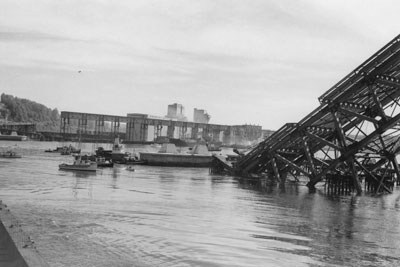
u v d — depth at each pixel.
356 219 40.56
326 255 26.86
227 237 30.61
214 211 42.25
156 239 29.00
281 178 78.94
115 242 27.78
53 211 38.47
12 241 14.73
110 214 37.91
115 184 65.94
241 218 38.78
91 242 27.52
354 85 58.25
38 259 13.37
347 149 61.66
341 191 64.19
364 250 28.53
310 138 67.81
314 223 37.66
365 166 70.38
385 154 64.56
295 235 32.22
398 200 56.03
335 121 61.31
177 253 25.94
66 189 55.97
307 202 51.91
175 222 35.38
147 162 126.38
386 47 55.03
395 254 27.91
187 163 127.31
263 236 31.44
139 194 53.88
